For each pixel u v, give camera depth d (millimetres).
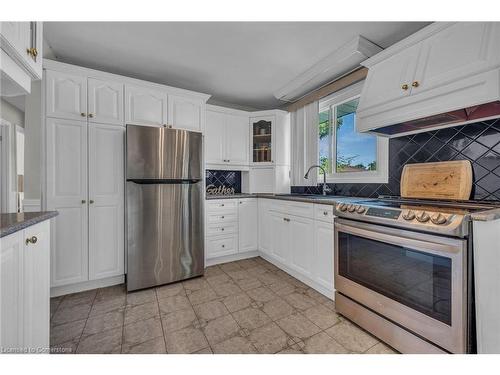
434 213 1146
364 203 1598
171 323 1610
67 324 1593
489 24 1241
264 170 3305
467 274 1060
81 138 2029
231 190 3396
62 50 2057
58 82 1950
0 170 3141
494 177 1494
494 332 1074
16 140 3303
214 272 2564
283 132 3262
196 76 2592
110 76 2139
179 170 2316
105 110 2119
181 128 2482
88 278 2062
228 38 1906
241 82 2756
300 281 2312
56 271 1946
